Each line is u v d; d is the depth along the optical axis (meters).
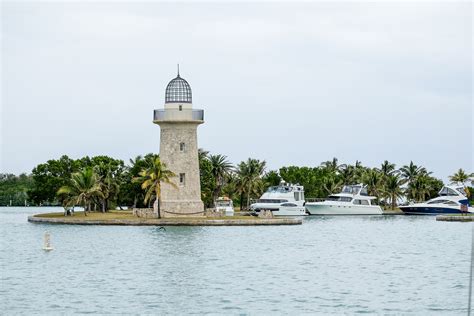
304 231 112.81
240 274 61.31
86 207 144.50
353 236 105.75
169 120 118.81
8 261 69.75
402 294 52.12
